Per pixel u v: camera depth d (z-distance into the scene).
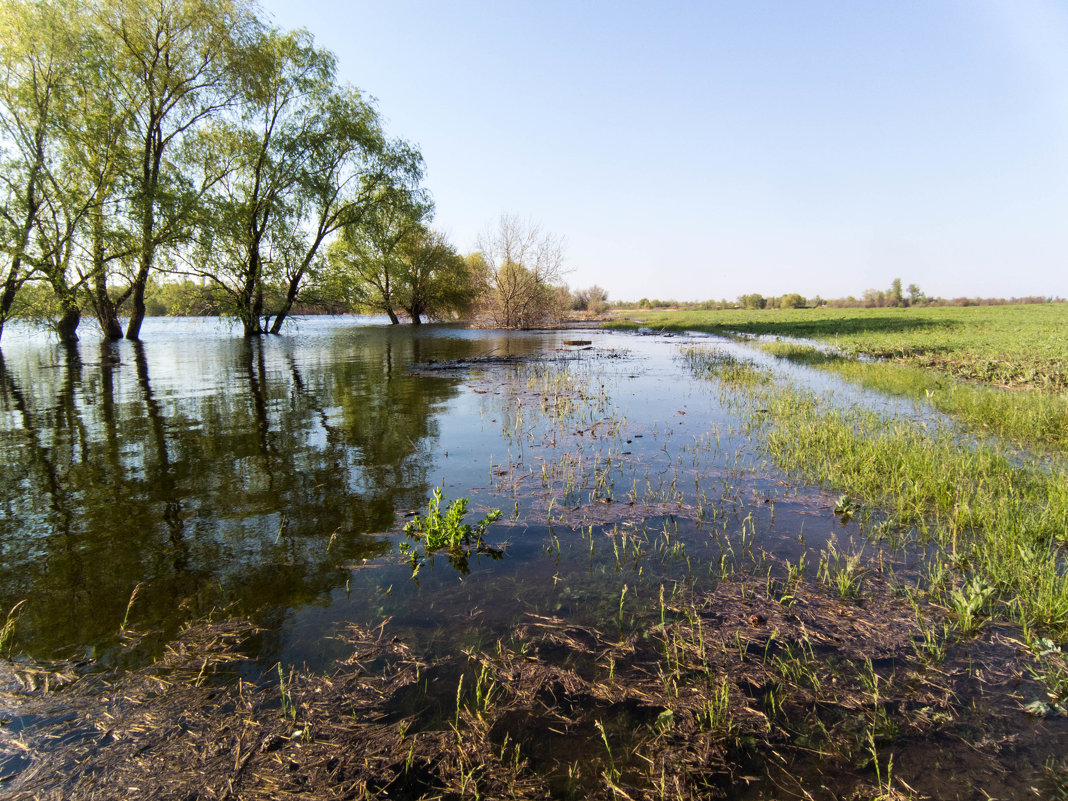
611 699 2.57
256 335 26.45
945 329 26.20
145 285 23.78
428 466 6.09
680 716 2.47
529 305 37.97
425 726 2.39
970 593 3.21
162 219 19.81
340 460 6.25
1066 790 2.07
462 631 3.08
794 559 3.94
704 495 5.26
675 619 3.21
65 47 17.55
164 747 2.24
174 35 20.47
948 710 2.49
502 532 4.43
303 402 9.70
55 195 17.75
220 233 21.38
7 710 2.43
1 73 17.22
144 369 14.27
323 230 27.78
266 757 2.20
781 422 8.09
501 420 8.43
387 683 2.65
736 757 2.26
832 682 2.69
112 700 2.50
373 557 3.94
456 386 11.88
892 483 5.27
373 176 27.75
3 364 15.22
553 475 5.82
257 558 3.89
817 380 12.77
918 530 4.39
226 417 8.41
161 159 21.89
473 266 41.47
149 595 3.41
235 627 3.08
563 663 2.81
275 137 24.45
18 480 5.46
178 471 5.78
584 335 31.47
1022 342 18.28
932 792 2.08
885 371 13.41
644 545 4.19
